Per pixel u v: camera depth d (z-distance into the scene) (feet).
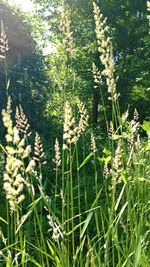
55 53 86.07
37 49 63.62
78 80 81.20
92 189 25.52
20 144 7.65
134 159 13.97
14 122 54.65
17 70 57.21
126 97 76.48
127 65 78.28
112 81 12.05
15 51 59.16
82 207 21.63
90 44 86.69
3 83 55.21
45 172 28.68
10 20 60.85
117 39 85.15
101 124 80.89
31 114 56.95
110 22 85.51
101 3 85.81
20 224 9.02
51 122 55.52
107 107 78.48
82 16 88.84
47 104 61.11
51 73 63.98
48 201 10.30
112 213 10.85
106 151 12.21
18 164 7.45
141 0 83.76
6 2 63.16
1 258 15.51
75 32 87.92
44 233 20.44
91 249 10.69
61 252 10.61
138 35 85.15
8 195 7.54
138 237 10.59
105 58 11.98
